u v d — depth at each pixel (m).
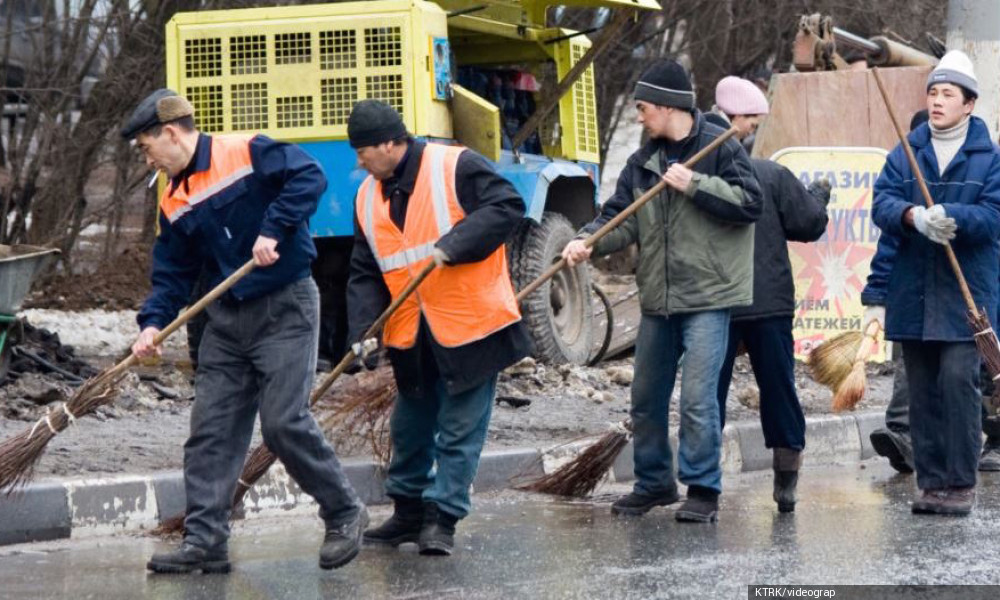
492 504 13.58
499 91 22.12
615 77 33.38
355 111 10.63
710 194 11.88
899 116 23.48
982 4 21.67
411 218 10.63
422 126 19.53
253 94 20.06
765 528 12.29
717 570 10.38
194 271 10.59
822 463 17.61
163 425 15.34
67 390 17.25
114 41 26.89
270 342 10.12
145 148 10.11
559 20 29.98
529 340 10.90
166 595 9.55
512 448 14.87
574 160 22.48
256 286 10.03
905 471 16.39
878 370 23.34
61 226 27.58
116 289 28.80
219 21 20.16
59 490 11.62
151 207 30.00
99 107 27.02
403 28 19.56
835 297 22.69
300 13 19.94
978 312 12.55
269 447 10.22
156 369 19.86
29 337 19.28
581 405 18.27
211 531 10.26
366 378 12.92
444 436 10.90
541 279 11.95
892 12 34.81
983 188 12.52
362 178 19.67
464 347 10.61
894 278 12.85
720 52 33.94
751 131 13.70
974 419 12.81
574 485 13.96
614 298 26.00
